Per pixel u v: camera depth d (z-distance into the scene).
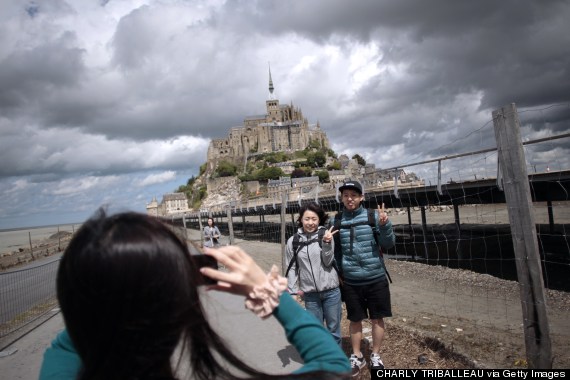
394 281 13.15
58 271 0.87
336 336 4.80
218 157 171.25
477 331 5.77
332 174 124.00
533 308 3.71
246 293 1.01
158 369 0.86
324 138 173.12
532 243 3.68
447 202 20.08
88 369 0.84
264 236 36.75
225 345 1.00
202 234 18.31
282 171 134.00
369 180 26.67
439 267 14.78
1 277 20.67
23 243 99.88
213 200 138.62
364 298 4.77
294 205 26.80
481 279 12.27
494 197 17.14
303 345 1.02
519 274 3.80
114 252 0.80
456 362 4.61
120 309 0.79
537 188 15.57
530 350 3.74
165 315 0.82
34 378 5.29
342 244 4.79
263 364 4.77
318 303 4.83
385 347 5.35
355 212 4.85
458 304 9.13
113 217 0.91
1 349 6.75
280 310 1.04
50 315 9.46
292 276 4.88
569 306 8.48
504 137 3.84
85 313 0.81
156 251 0.83
